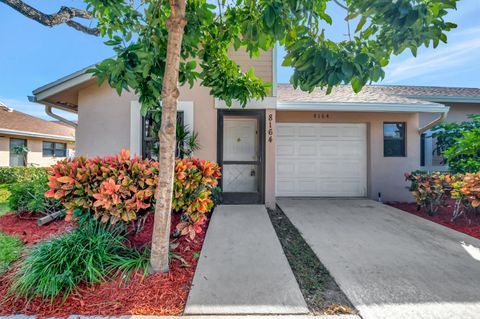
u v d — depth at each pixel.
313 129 7.93
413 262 3.27
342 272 3.00
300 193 7.93
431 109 6.95
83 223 3.25
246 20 2.77
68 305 2.28
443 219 5.45
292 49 2.32
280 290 2.54
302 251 3.68
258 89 4.04
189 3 3.12
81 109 6.00
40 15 4.77
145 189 3.27
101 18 3.24
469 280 2.80
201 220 3.35
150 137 6.11
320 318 2.16
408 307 2.31
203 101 6.15
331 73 2.23
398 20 2.02
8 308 2.25
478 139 6.31
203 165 3.64
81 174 3.15
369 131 7.75
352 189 7.94
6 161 12.84
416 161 7.68
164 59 3.12
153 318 2.13
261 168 6.26
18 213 4.78
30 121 15.65
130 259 2.87
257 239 3.94
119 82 2.80
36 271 2.47
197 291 2.50
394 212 6.01
